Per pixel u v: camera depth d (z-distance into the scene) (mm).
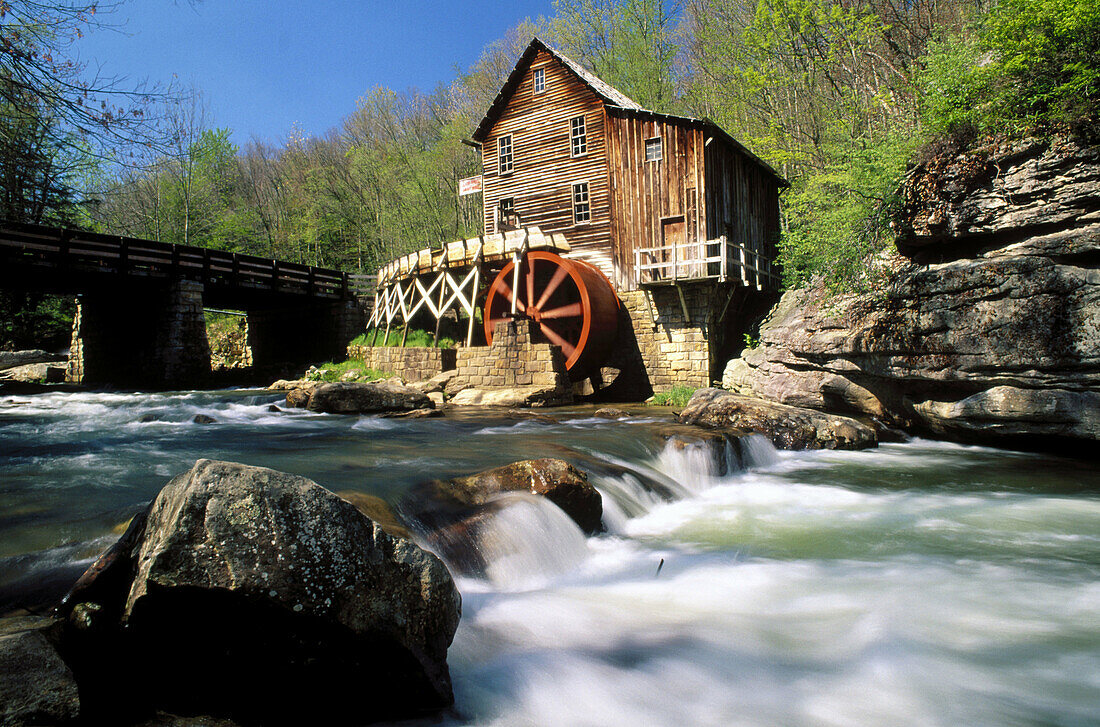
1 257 15688
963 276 8312
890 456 8945
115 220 31719
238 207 41656
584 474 5438
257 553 2375
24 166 7043
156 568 2266
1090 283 7203
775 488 7312
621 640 3521
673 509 6418
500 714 2801
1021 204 8117
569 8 28000
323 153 41688
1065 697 2955
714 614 3885
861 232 10445
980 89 8766
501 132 20453
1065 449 8328
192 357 19125
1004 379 8062
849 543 5301
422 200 31109
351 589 2512
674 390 15688
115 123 6223
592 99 18438
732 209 17984
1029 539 5344
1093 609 3916
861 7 17984
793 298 13914
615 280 17766
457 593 2982
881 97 16031
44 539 3572
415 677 2648
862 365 10008
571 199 18797
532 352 14875
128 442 7973
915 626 3697
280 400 13953
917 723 2766
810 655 3377
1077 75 7652
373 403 12008
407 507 4535
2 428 9523
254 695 2490
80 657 2336
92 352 22609
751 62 20391
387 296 21062
